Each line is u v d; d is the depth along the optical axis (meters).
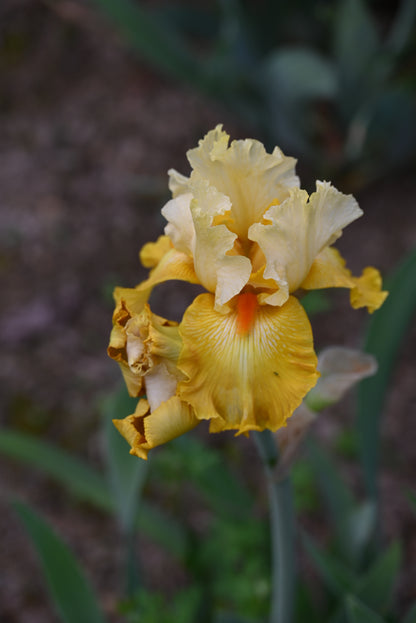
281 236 0.48
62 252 1.39
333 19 1.44
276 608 0.61
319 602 0.87
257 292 0.50
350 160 1.46
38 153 1.58
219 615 0.66
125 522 0.66
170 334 0.48
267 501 1.00
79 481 0.75
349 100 1.41
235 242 0.51
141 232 1.42
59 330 1.26
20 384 1.18
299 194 0.47
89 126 1.62
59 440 1.10
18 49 1.81
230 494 0.75
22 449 0.73
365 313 1.26
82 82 1.72
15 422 1.13
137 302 0.51
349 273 0.52
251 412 0.46
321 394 0.53
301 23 1.48
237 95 1.34
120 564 0.95
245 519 0.75
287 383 0.47
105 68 1.74
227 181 0.50
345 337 1.22
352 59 1.36
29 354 1.22
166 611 0.69
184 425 0.47
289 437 0.53
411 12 1.28
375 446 0.68
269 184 0.50
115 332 0.49
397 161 1.46
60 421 1.12
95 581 0.94
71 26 1.81
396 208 1.42
